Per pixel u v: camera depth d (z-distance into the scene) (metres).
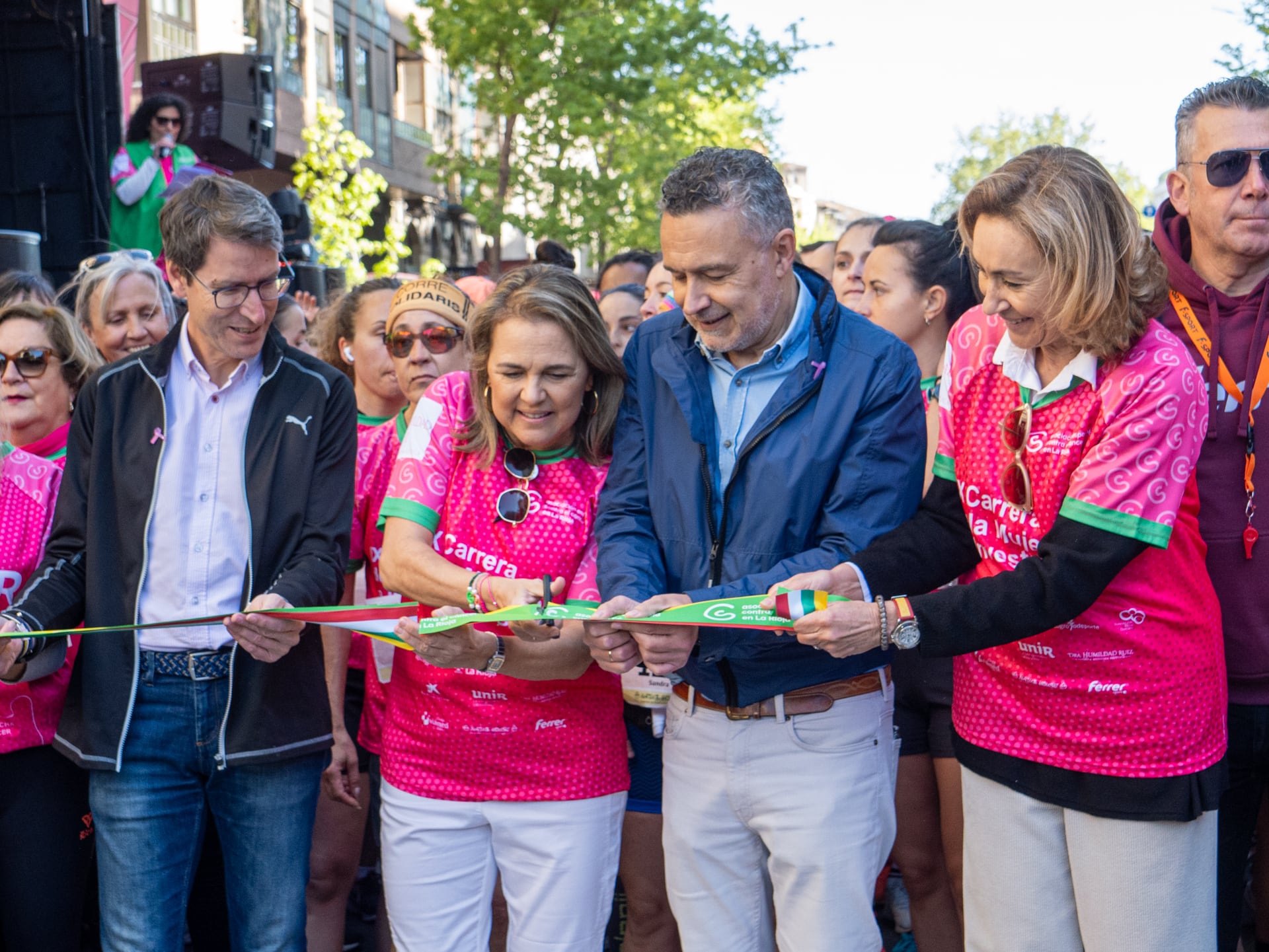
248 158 10.14
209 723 2.53
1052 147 2.06
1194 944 2.18
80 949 2.86
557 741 2.51
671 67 16.39
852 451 2.33
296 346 4.93
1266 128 2.38
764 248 2.26
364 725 3.04
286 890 2.60
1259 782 2.50
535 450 2.55
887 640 2.10
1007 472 2.21
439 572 2.44
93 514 2.53
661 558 2.44
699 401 2.42
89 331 3.73
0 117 6.62
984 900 2.35
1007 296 2.05
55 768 2.69
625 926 3.34
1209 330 2.46
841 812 2.35
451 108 26.86
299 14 19.66
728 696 2.35
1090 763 2.16
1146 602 2.12
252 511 2.53
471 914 2.60
